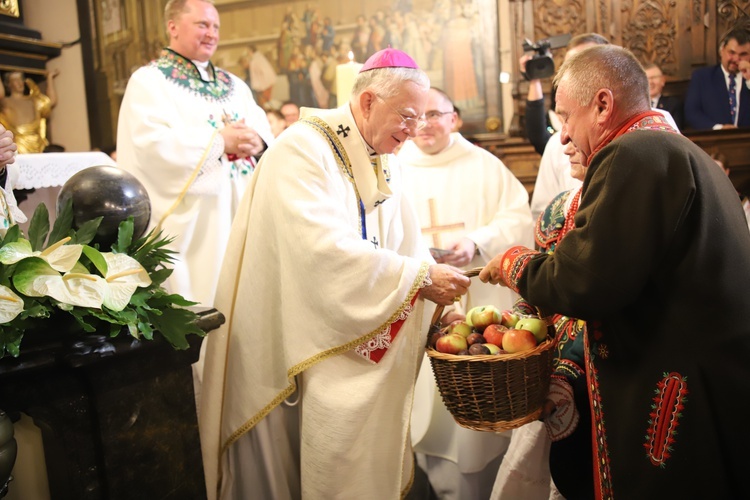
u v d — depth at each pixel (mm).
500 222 3150
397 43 6711
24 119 7363
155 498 1888
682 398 1620
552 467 2012
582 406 1986
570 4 6090
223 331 2271
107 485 1791
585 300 1629
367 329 2025
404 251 2498
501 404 1784
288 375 2121
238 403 2266
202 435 2271
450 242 3160
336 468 2084
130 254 1910
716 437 1598
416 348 2129
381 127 2104
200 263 3055
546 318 1934
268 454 2354
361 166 2193
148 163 2988
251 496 2377
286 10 7047
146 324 1788
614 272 1596
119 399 1807
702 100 5336
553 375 2025
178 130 3006
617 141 1660
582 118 1801
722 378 1600
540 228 2193
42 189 2895
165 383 1910
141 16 7418
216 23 3201
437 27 6555
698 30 5891
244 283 2229
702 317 1619
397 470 2141
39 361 1649
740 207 1746
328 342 2057
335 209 2078
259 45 7176
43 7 7746
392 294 2000
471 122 6551
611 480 1717
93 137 7727
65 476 1767
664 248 1615
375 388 2072
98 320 1783
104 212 1856
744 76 5180
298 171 2088
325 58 6992
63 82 7812
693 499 1609
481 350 1826
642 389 1669
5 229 1961
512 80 6320
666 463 1633
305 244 2025
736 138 4871
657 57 6008
